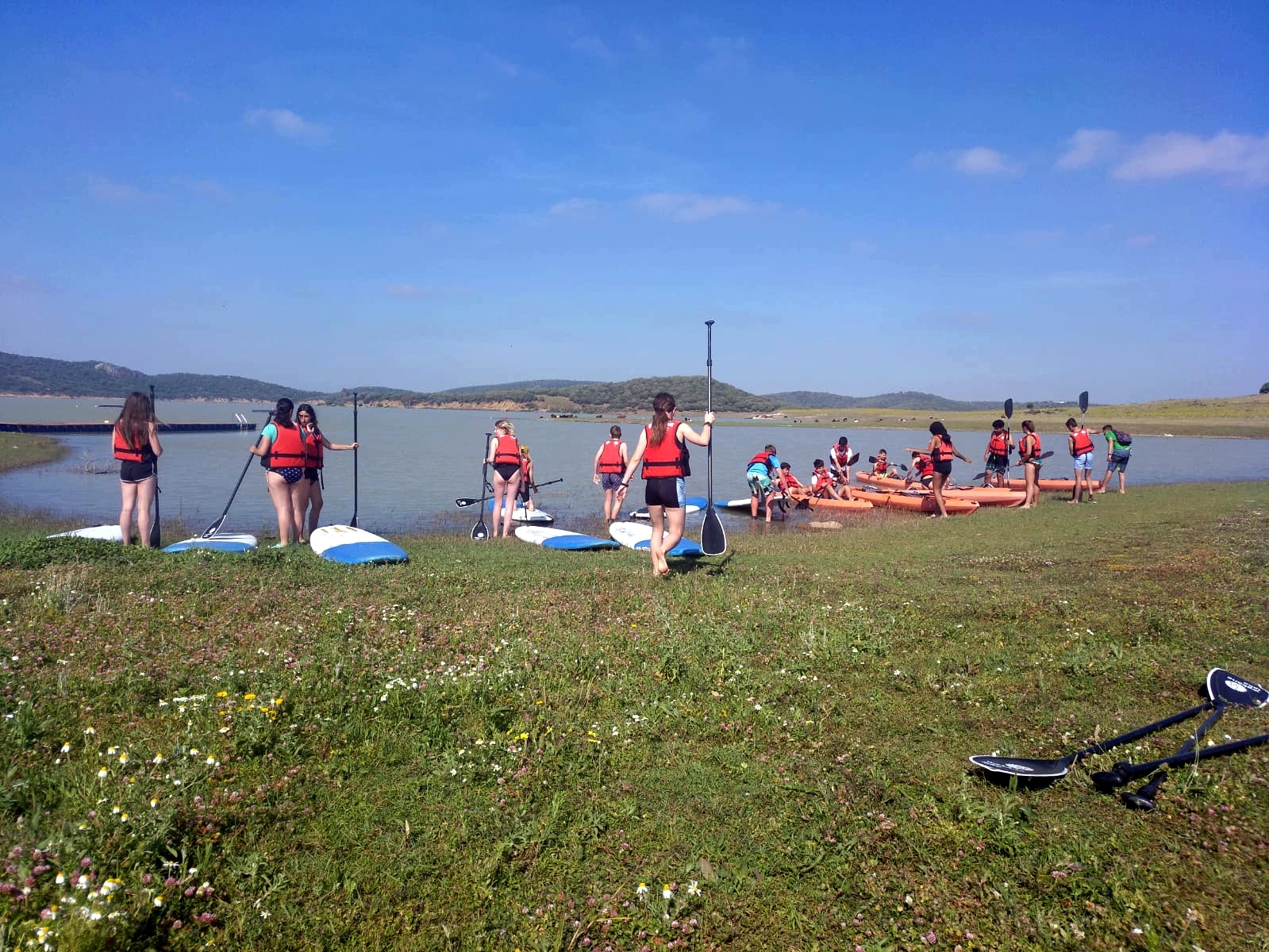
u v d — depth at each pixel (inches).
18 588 318.0
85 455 1299.2
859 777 176.2
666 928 131.3
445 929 129.3
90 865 130.3
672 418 377.4
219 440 1899.6
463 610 313.1
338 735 188.7
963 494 874.1
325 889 138.3
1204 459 1601.9
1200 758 179.9
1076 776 175.2
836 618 296.2
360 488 999.6
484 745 184.4
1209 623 289.3
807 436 2802.7
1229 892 135.9
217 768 168.9
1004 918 131.8
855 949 127.3
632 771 180.9
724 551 430.6
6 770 164.4
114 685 209.2
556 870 145.3
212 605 306.5
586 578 382.0
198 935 125.9
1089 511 703.7
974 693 224.8
